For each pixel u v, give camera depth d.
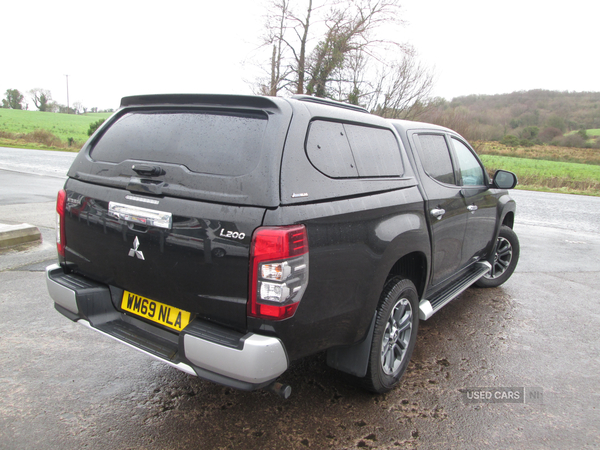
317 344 2.22
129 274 2.31
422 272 3.16
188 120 2.30
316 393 2.84
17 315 3.74
